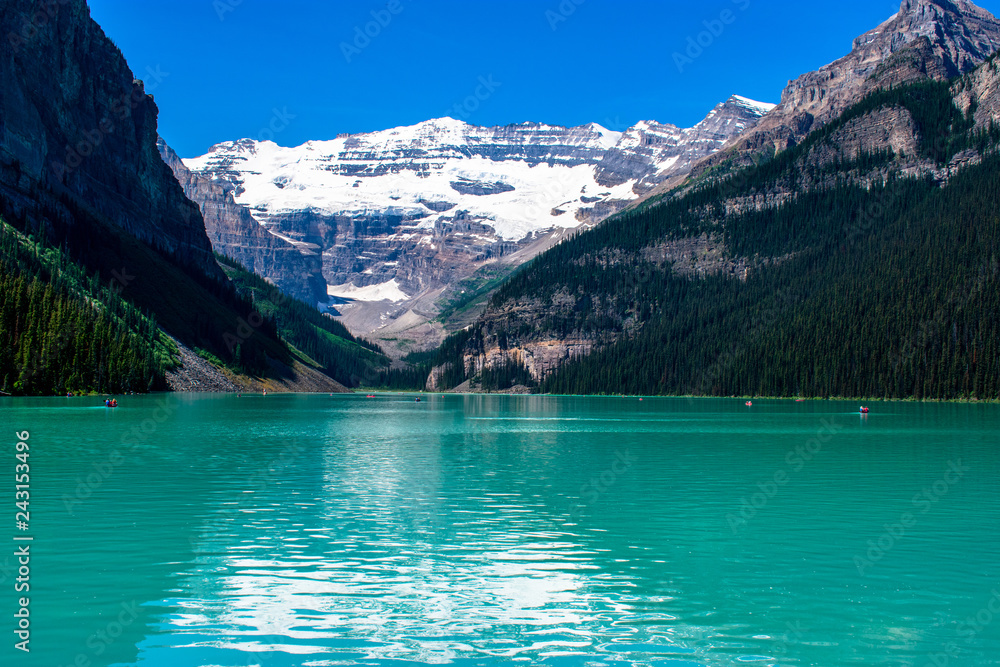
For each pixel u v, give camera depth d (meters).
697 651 21.17
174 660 20.19
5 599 24.64
